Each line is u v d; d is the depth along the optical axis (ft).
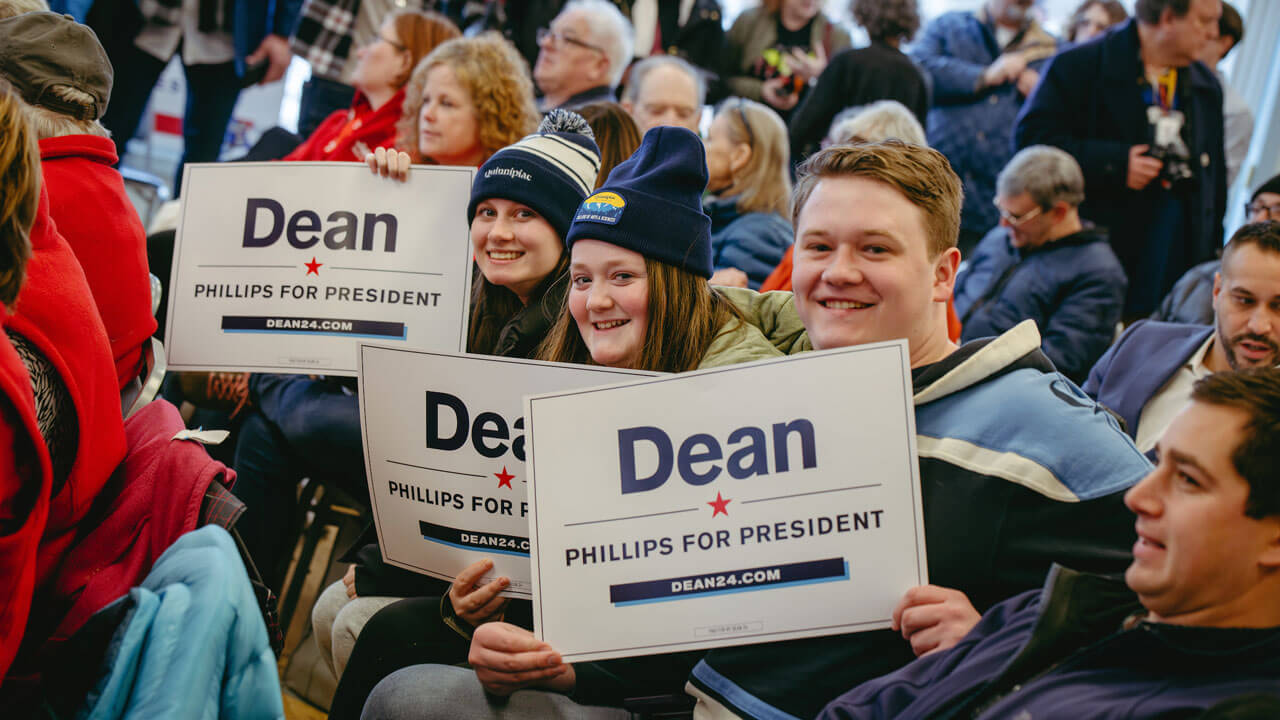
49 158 6.23
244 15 14.96
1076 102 13.00
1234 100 15.92
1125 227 12.90
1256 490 3.78
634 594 5.11
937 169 5.26
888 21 14.06
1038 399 5.09
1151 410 8.09
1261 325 7.37
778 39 15.97
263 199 7.55
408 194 7.48
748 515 5.04
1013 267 12.06
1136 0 12.79
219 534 4.81
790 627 4.98
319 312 7.43
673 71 11.73
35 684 5.24
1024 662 4.24
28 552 4.86
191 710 4.25
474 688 5.60
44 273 5.34
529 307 7.14
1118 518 4.79
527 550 5.89
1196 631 3.92
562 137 7.27
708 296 6.28
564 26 11.90
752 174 11.10
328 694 8.42
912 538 4.91
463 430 5.94
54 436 5.32
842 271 5.11
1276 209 9.99
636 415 5.18
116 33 14.24
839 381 5.02
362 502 9.11
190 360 7.48
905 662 5.00
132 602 4.46
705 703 5.25
